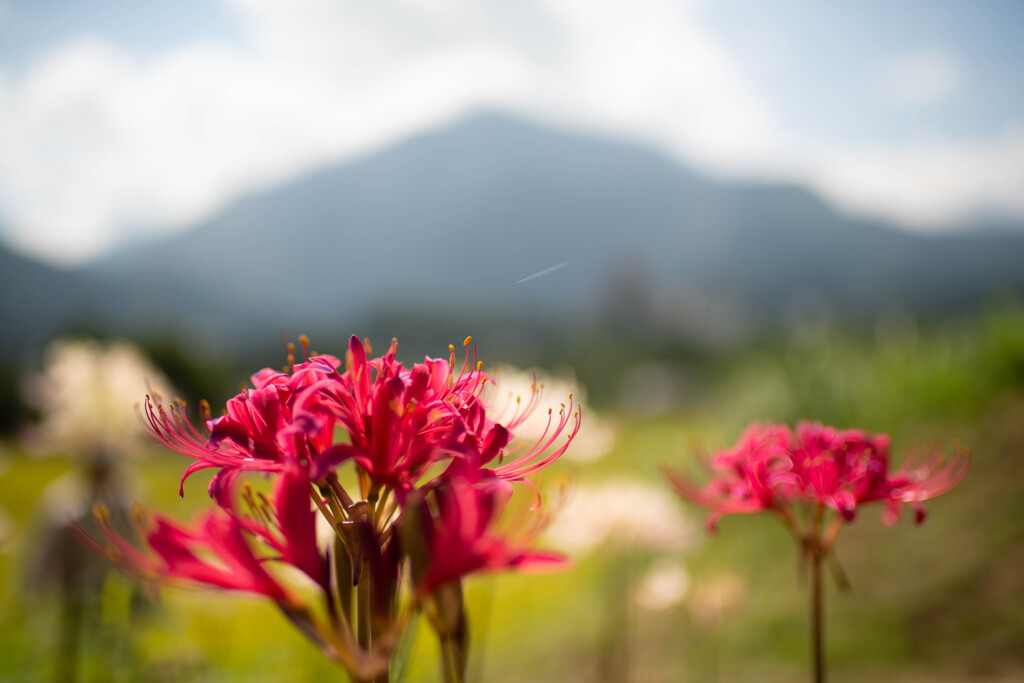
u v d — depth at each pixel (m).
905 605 5.20
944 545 5.61
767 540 6.62
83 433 4.02
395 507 1.15
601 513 3.48
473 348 1.31
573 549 3.53
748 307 193.88
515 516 1.41
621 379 56.06
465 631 1.04
